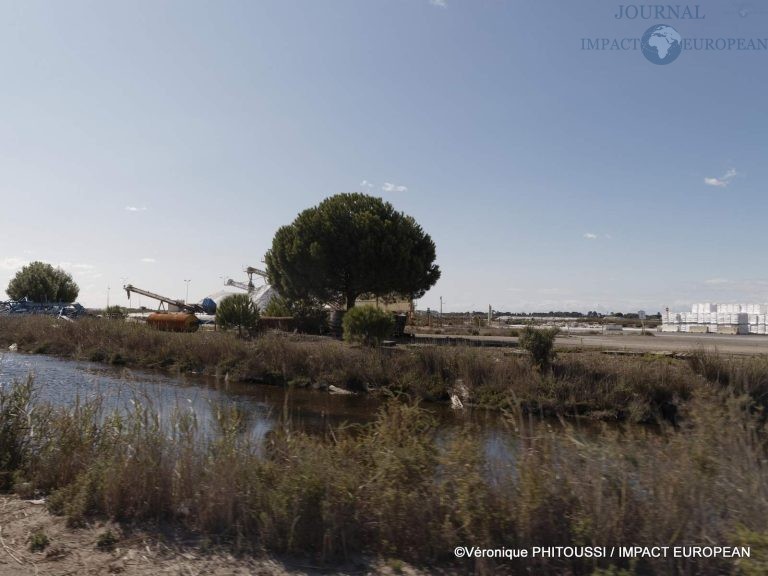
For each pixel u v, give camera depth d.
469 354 17.08
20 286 63.38
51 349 28.23
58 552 4.30
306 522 4.44
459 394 15.66
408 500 4.42
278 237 33.12
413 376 16.94
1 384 8.42
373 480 4.68
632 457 4.53
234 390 17.83
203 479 5.01
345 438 5.70
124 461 5.26
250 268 53.50
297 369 19.53
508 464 4.68
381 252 31.25
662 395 13.77
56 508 5.12
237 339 23.06
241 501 4.77
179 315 33.03
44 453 6.11
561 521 4.16
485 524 4.21
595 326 59.31
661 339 34.41
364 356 18.59
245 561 4.22
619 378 14.60
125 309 46.66
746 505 4.10
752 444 4.68
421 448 4.84
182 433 5.54
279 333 25.78
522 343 16.41
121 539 4.56
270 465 5.11
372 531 4.49
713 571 3.89
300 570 4.10
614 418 13.60
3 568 4.02
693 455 4.50
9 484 5.99
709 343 28.67
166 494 5.04
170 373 21.52
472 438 5.07
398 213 34.50
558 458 4.52
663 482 4.22
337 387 18.08
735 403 5.02
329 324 32.41
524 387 14.72
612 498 4.17
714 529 4.04
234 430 5.61
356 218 32.03
